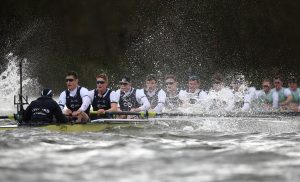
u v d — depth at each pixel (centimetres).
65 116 4234
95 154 2759
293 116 5278
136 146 3092
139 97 5031
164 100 5266
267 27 10781
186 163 2498
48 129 4019
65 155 2733
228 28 10706
